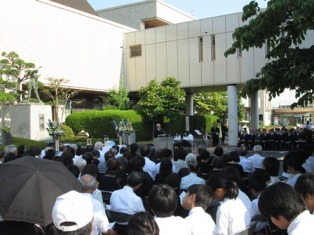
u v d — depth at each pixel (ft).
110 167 20.38
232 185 12.96
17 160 11.56
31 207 9.95
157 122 92.53
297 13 22.25
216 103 132.46
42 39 85.97
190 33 94.84
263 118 201.46
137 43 104.68
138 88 104.32
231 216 12.52
